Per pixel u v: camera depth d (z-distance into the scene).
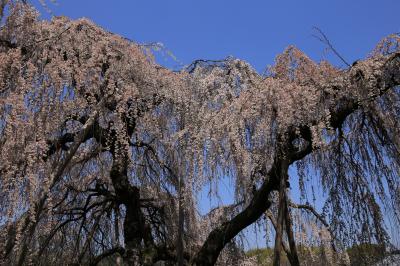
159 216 7.57
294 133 5.31
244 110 5.14
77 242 7.22
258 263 7.79
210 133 5.27
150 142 6.91
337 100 5.23
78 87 5.33
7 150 4.64
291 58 5.38
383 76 4.98
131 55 6.05
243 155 5.16
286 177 5.45
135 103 6.02
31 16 5.74
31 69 5.02
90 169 7.45
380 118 5.36
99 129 5.98
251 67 6.26
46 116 5.07
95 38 6.07
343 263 6.10
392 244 5.43
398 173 5.39
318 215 6.73
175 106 6.20
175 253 6.71
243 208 6.36
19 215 4.89
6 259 5.21
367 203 5.61
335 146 5.87
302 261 6.72
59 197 6.89
